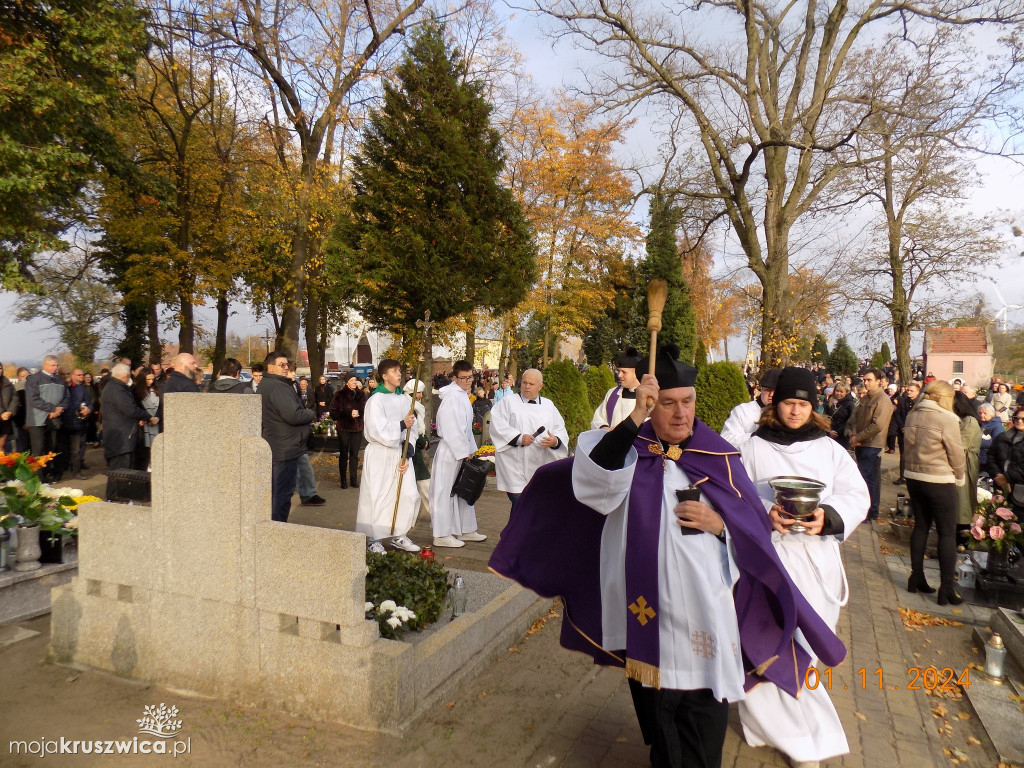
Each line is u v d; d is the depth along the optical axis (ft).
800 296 74.69
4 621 16.11
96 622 13.73
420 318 50.03
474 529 25.54
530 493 10.50
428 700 12.38
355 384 35.65
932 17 59.06
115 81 47.85
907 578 22.45
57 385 35.35
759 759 11.07
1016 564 19.45
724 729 9.08
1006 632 16.42
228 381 27.22
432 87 50.26
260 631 12.26
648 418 9.87
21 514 17.21
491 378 93.56
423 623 14.39
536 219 83.41
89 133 45.75
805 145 60.59
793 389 11.72
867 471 31.01
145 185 50.78
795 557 11.09
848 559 24.75
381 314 53.83
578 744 11.50
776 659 9.66
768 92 67.77
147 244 66.64
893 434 44.37
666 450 9.47
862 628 17.71
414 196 48.67
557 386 50.37
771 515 10.55
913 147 60.34
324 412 51.85
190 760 10.69
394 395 23.21
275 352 22.95
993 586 19.45
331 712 11.87
